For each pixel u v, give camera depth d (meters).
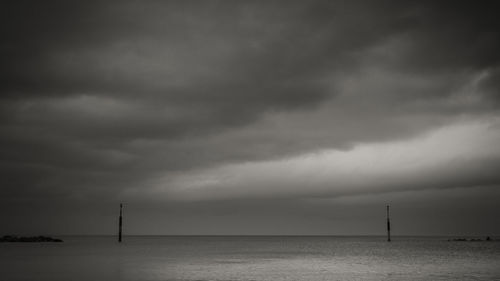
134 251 117.81
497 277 55.22
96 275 53.88
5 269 60.97
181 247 155.12
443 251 128.25
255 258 92.69
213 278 52.62
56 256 91.88
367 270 64.81
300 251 130.62
